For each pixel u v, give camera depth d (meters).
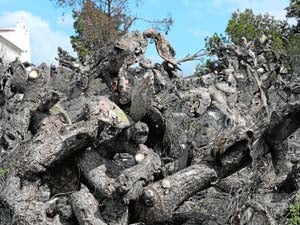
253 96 18.53
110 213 8.25
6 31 62.56
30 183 8.53
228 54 21.81
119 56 10.79
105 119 8.84
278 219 9.60
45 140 8.56
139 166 8.41
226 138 8.46
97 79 13.38
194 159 9.07
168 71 16.17
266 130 10.26
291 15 57.78
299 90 10.24
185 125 12.50
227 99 16.14
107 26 43.91
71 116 10.60
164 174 8.86
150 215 8.32
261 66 22.75
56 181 8.72
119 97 9.63
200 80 18.56
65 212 8.38
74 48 44.78
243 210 9.02
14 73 16.03
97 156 8.78
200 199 10.04
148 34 15.23
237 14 56.28
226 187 10.09
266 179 10.66
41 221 8.23
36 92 10.71
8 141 13.75
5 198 8.41
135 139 9.04
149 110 9.84
